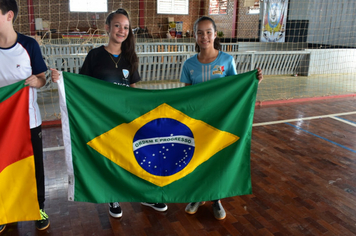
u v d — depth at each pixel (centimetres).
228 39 1468
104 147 217
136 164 224
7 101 198
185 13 1797
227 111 230
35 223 244
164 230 243
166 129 225
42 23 1422
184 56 754
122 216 260
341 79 933
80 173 216
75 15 1538
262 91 752
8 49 200
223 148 233
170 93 222
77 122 210
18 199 213
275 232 242
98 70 234
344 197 294
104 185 222
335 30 1459
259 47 1154
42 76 219
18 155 207
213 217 261
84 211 266
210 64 243
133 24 1692
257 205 279
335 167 359
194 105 226
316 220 258
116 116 217
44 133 452
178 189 232
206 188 234
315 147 420
